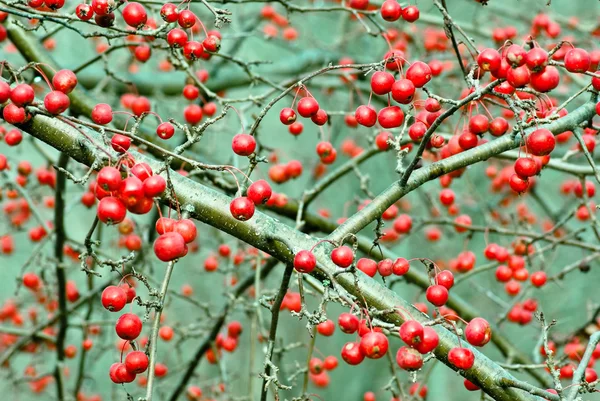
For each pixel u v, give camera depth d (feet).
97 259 2.58
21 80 2.71
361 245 3.38
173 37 2.83
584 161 4.18
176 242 2.52
